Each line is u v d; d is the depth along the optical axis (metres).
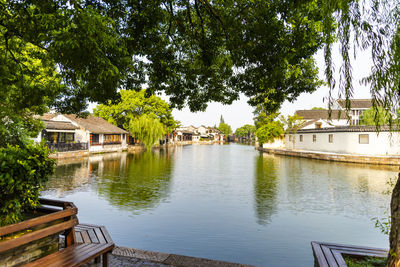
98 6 5.19
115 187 12.44
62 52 3.31
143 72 7.68
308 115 55.28
